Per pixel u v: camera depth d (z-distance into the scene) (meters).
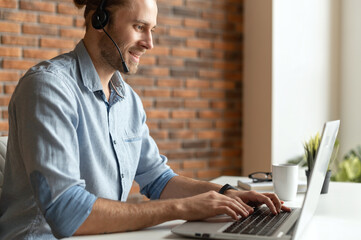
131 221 1.18
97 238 1.14
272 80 3.69
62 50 3.16
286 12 3.72
